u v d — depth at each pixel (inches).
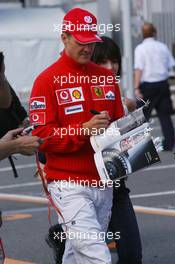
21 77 1674.5
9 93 441.4
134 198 817.5
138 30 1685.5
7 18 1728.6
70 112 423.2
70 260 439.8
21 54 1678.2
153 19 1984.5
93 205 428.1
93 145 411.8
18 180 971.9
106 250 416.5
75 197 423.2
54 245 491.2
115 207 462.6
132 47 1541.6
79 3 1668.3
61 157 424.5
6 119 446.9
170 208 757.3
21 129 411.5
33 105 421.1
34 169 1056.2
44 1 1888.5
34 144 391.9
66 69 423.8
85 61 422.9
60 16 1745.8
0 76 437.7
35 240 646.5
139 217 719.7
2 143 388.2
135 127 417.1
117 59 501.7
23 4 1966.0
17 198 844.0
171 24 2015.3
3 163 1121.4
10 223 716.0
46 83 419.8
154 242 625.9
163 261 574.2
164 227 675.4
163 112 1141.1
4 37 1672.0
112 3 1528.1
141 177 948.0
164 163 1042.1
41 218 733.3
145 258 583.2
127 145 414.0
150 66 1119.0
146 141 417.4
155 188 872.3
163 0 2004.2
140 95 1127.0
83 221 418.9
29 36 1688.0
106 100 433.1
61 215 425.7
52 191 430.3
